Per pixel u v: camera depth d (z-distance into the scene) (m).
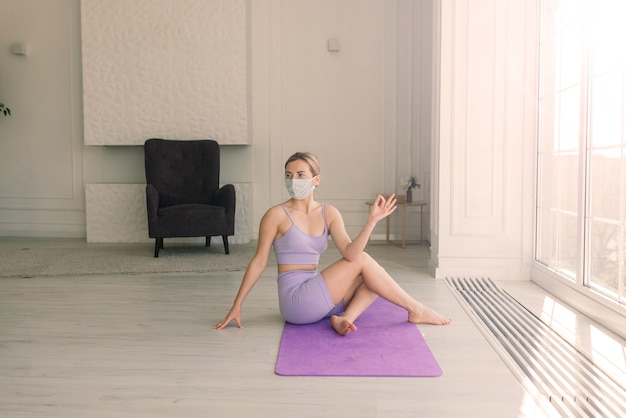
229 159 6.05
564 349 2.37
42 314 3.01
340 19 5.96
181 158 5.52
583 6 2.96
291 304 2.63
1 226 6.44
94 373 2.11
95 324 2.81
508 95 3.84
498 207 3.89
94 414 1.75
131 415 1.74
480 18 3.84
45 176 6.35
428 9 5.79
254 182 6.11
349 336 2.51
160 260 4.74
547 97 3.65
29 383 2.01
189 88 5.85
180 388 1.96
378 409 1.78
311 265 2.72
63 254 5.07
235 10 5.77
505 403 1.82
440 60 3.90
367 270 2.65
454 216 3.92
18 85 6.32
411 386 1.96
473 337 2.53
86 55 5.88
